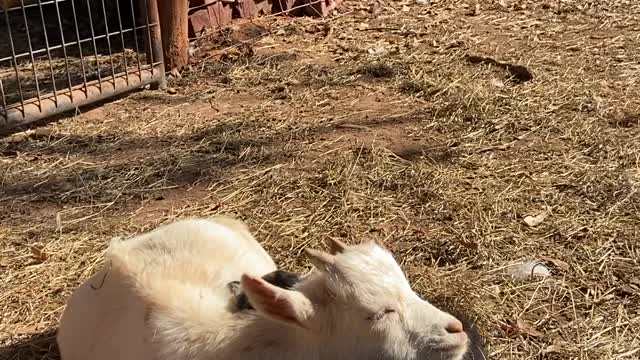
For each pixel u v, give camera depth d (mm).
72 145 1465
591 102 1571
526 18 2098
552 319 991
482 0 2250
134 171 1360
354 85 1703
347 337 676
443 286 1042
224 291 759
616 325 978
